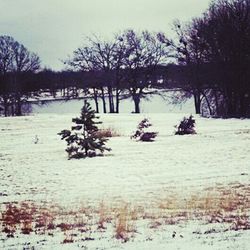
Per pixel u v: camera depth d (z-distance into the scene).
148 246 7.08
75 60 62.28
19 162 19.75
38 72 82.62
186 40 50.94
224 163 17.28
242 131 28.39
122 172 16.30
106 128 31.80
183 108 68.94
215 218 8.97
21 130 33.53
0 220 9.84
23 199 12.54
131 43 62.12
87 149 20.64
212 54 45.78
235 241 7.12
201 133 28.11
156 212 9.82
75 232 8.32
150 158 19.28
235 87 45.16
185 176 14.98
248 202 10.62
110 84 62.00
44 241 7.77
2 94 72.94
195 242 7.17
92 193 12.94
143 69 61.72
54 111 71.75
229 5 45.69
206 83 49.16
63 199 12.25
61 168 17.73
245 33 43.75
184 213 9.62
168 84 62.66
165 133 28.98
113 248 7.08
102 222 9.09
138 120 39.88
